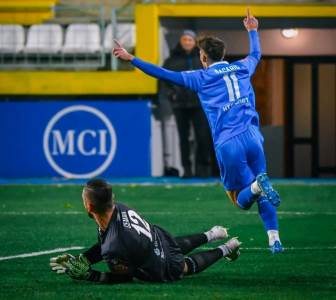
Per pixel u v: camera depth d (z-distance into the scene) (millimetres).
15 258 27031
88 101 49094
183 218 35250
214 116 24672
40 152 49344
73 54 52250
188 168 47812
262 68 54500
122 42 52031
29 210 37688
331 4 50469
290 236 30844
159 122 49500
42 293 21828
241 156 24422
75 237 30984
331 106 54781
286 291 21922
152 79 49281
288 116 54781
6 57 52656
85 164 49156
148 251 21891
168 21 51531
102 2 56531
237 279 23438
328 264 25688
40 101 49344
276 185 45344
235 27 52844
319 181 47562
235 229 32469
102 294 21406
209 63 25016
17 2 55406
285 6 50344
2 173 49500
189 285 22391
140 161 49156
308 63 54469
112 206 21328
